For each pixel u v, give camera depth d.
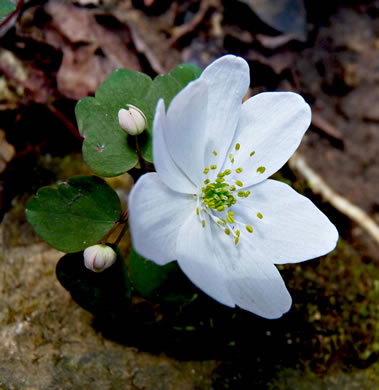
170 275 0.10
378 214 0.13
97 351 0.10
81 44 0.12
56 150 0.12
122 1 0.13
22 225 0.11
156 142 0.09
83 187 0.10
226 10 0.14
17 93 0.12
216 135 0.09
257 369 0.11
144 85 0.10
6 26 0.12
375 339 0.12
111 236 0.11
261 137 0.10
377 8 0.15
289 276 0.12
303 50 0.14
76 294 0.10
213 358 0.11
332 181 0.13
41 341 0.10
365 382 0.11
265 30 0.14
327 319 0.12
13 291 0.11
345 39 0.14
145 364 0.10
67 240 0.09
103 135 0.10
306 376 0.11
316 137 0.14
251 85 0.13
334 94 0.14
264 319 0.11
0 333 0.10
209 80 0.09
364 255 0.13
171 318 0.11
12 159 0.12
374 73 0.14
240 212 0.10
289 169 0.13
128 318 0.11
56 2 0.12
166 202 0.09
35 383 0.10
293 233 0.10
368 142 0.14
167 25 0.13
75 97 0.12
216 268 0.09
